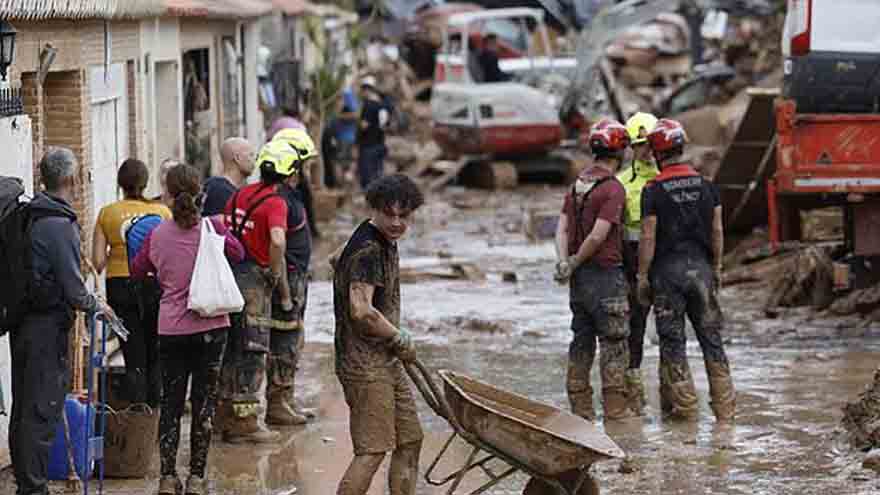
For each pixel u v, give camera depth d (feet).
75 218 62.08
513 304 125.18
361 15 340.80
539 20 245.24
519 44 255.50
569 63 238.48
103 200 99.09
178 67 123.34
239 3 154.40
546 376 95.20
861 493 66.44
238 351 77.36
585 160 228.63
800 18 112.47
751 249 137.59
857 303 111.96
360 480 60.18
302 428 81.46
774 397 87.40
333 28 269.85
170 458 66.44
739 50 264.52
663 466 71.97
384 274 59.67
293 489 68.74
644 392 89.61
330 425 82.12
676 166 82.23
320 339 109.60
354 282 59.11
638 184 84.89
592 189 81.20
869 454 70.69
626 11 225.76
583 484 59.16
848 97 113.60
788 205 113.91
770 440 76.89
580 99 231.50
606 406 82.28
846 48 111.86
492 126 223.10
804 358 99.19
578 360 83.10
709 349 81.92
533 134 223.92
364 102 205.46
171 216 71.36
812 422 80.79
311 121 206.39
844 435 76.28
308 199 169.99
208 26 139.74
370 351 60.03
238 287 73.61
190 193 69.62
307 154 78.79
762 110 139.54
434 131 235.20
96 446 66.80
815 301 114.83
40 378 61.11
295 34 216.95
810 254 115.96
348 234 175.73
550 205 202.69
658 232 81.97
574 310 82.84
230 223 77.25
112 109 101.96
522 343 107.55
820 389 89.35
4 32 72.43
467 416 57.62
